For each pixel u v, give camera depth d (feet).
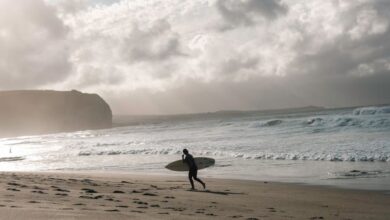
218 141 138.31
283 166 79.05
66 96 651.66
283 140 124.98
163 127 320.70
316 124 162.91
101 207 29.66
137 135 231.71
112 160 106.93
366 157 81.46
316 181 59.98
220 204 38.96
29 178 55.72
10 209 24.52
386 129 132.05
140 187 51.21
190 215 29.37
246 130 178.09
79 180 56.18
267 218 31.30
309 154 90.12
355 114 188.34
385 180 58.34
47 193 37.01
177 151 116.26
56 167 96.48
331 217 33.81
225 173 73.26
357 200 44.39
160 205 34.91
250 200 43.14
